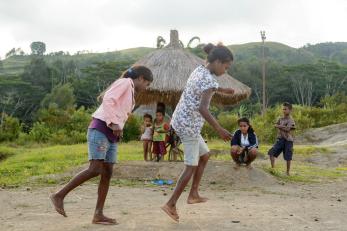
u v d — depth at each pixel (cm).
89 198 717
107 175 529
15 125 2594
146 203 671
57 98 6819
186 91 542
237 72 8431
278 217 571
